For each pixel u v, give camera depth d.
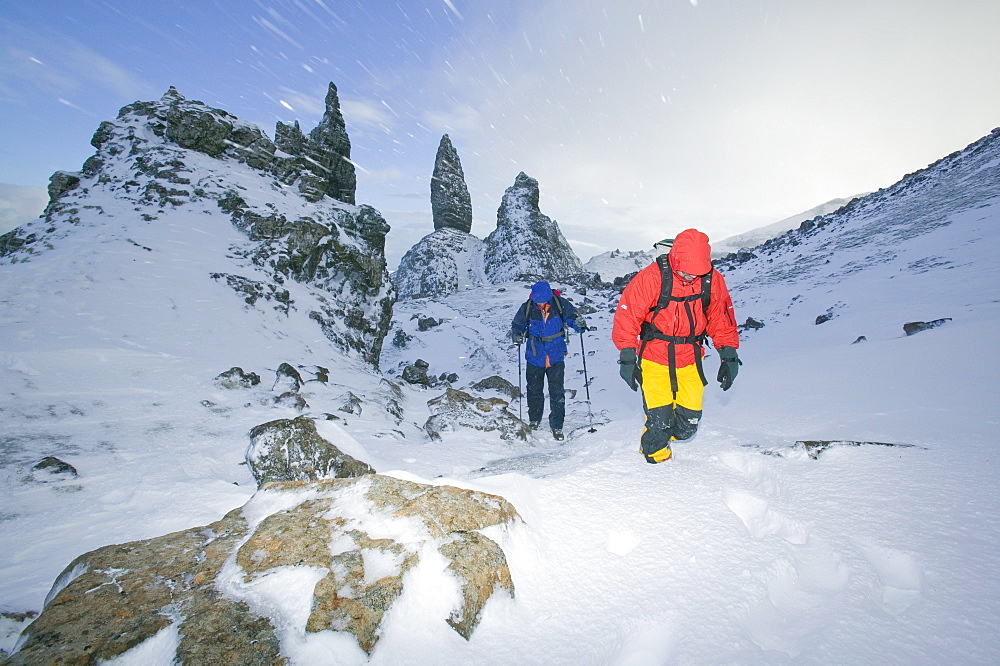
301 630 1.56
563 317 6.04
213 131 12.14
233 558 1.86
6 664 1.39
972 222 17.70
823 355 8.31
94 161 11.51
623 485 2.66
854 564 1.82
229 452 4.16
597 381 14.25
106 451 3.87
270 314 9.15
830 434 3.55
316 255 11.22
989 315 8.84
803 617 1.66
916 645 1.40
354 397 6.00
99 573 1.78
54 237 8.67
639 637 1.58
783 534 2.23
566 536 2.21
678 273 3.06
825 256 21.67
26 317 6.22
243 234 10.49
